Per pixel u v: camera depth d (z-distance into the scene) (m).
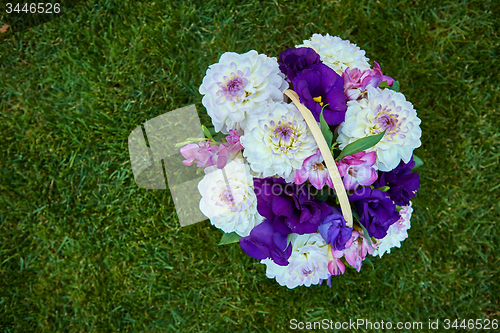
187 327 1.02
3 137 1.04
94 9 1.05
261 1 1.06
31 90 1.05
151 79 1.04
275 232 0.74
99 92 1.04
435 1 1.06
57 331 1.02
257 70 0.76
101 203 1.03
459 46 1.06
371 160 0.72
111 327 1.02
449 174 1.05
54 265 1.03
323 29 1.06
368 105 0.73
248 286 1.03
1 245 1.03
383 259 1.03
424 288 1.04
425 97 1.06
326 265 0.77
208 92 0.77
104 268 1.03
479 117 1.05
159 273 1.02
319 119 0.73
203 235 1.04
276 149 0.73
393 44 1.06
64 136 1.04
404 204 0.76
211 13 1.06
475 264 1.04
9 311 1.02
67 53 1.04
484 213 1.04
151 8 1.05
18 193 1.04
